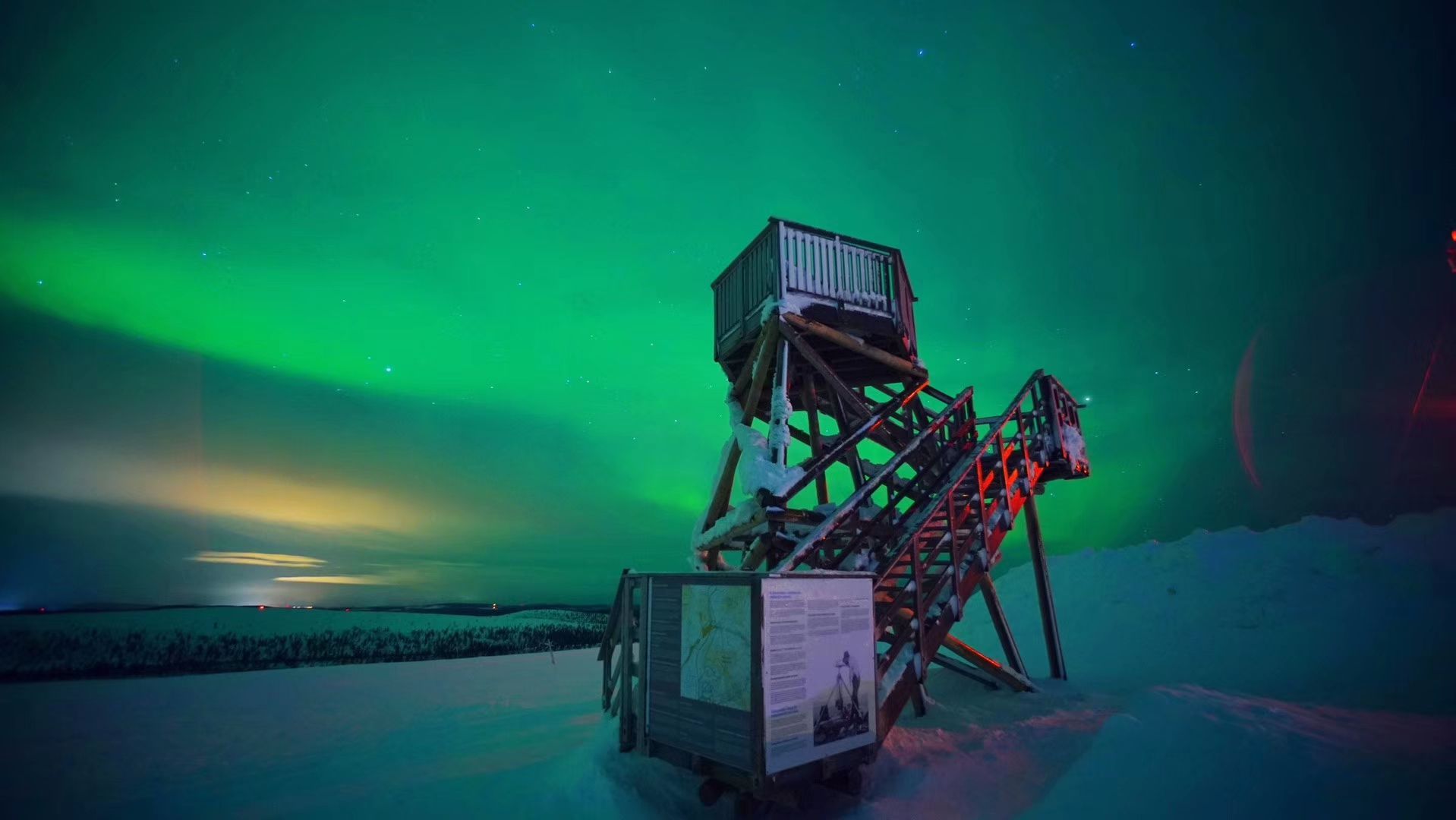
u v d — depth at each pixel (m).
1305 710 6.05
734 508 8.09
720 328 10.41
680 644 5.52
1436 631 9.80
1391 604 11.12
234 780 7.43
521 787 6.50
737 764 4.69
